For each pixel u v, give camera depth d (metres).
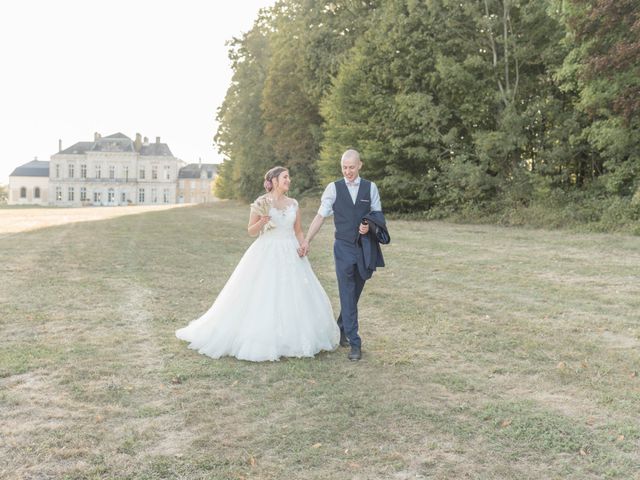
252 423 3.49
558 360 4.82
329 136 25.34
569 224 17.52
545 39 21.11
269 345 4.81
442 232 17.34
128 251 12.80
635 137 16.56
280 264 5.07
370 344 5.35
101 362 4.67
